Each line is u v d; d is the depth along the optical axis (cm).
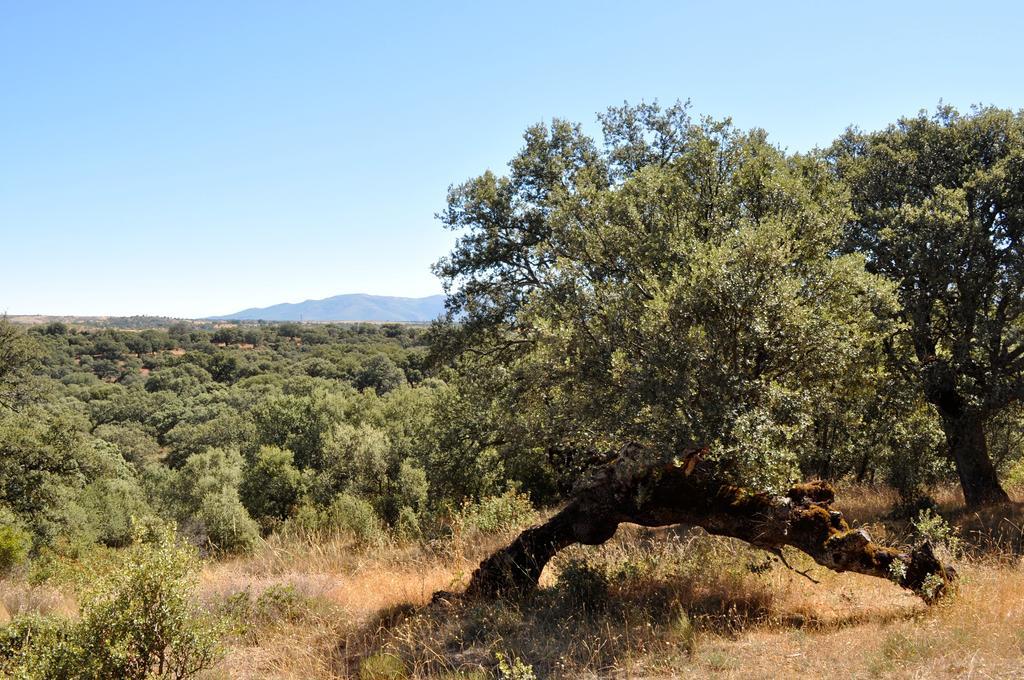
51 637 466
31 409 3078
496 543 1021
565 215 768
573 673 496
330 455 2183
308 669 579
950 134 1237
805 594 656
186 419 6444
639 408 549
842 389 633
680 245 637
